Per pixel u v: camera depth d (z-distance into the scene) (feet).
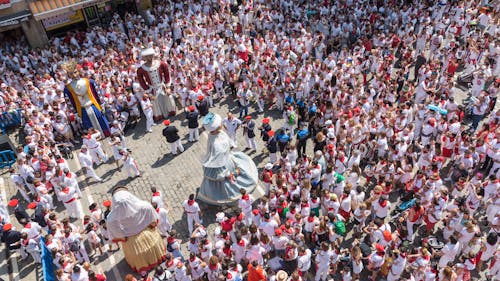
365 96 59.11
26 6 83.71
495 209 44.11
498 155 49.32
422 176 45.93
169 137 57.77
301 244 40.40
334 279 41.04
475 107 58.23
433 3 90.94
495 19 81.15
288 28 86.28
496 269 39.91
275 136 60.54
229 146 48.44
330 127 53.78
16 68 82.43
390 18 89.25
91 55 82.33
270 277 37.32
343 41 84.23
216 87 70.69
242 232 40.86
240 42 78.43
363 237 44.14
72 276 37.50
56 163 55.01
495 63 71.87
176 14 93.50
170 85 68.13
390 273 38.01
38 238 44.09
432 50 78.74
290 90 63.93
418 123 58.29
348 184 44.06
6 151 60.59
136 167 55.62
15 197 55.88
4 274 45.29
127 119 65.87
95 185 55.47
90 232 43.42
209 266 37.63
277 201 44.88
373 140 52.85
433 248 42.73
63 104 64.49
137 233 40.91
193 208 44.62
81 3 84.58
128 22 91.97
